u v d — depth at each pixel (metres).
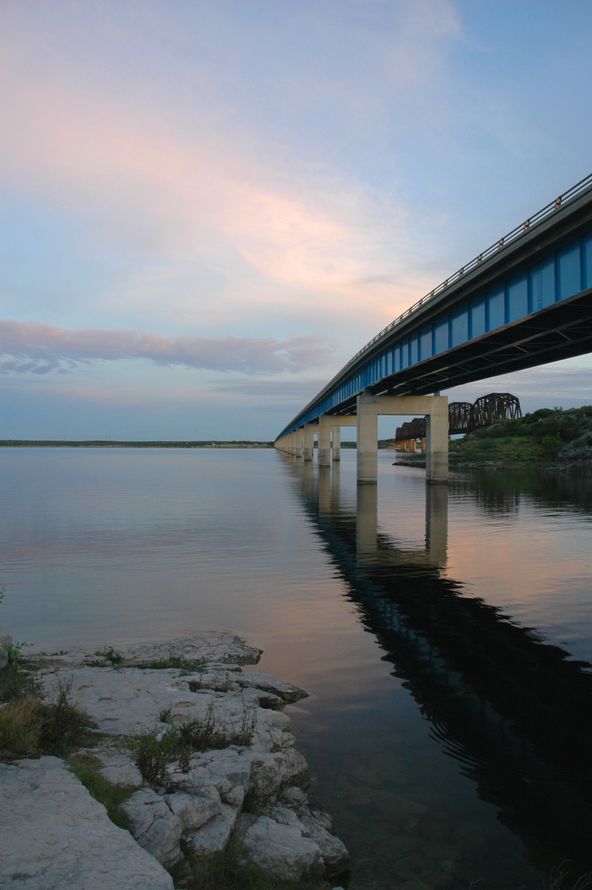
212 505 53.62
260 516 45.62
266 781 8.69
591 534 36.69
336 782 9.44
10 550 31.03
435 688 13.45
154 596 21.66
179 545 32.62
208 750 9.16
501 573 25.67
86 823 6.32
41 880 5.30
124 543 33.22
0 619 18.80
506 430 156.00
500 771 9.86
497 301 37.78
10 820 6.28
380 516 45.66
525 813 8.70
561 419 144.12
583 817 8.62
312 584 23.59
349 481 87.00
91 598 21.38
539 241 30.84
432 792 9.21
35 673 12.64
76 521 42.44
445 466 77.62
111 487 74.56
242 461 178.00
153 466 140.75
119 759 8.34
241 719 10.54
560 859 7.73
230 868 6.68
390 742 10.83
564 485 78.00
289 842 7.34
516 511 48.94
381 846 7.91
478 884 7.25
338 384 102.62
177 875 6.37
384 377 66.50
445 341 47.50
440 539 34.88
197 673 13.37
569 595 21.95
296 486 77.12
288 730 11.22
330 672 14.41
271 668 14.66
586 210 26.73
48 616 19.14
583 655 15.67
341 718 11.83
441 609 20.03
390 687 13.49
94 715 10.14
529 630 17.83
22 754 8.15
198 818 7.20
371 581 24.16
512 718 11.93
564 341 40.31
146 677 12.66
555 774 9.80
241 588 22.91
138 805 7.07
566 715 12.09
